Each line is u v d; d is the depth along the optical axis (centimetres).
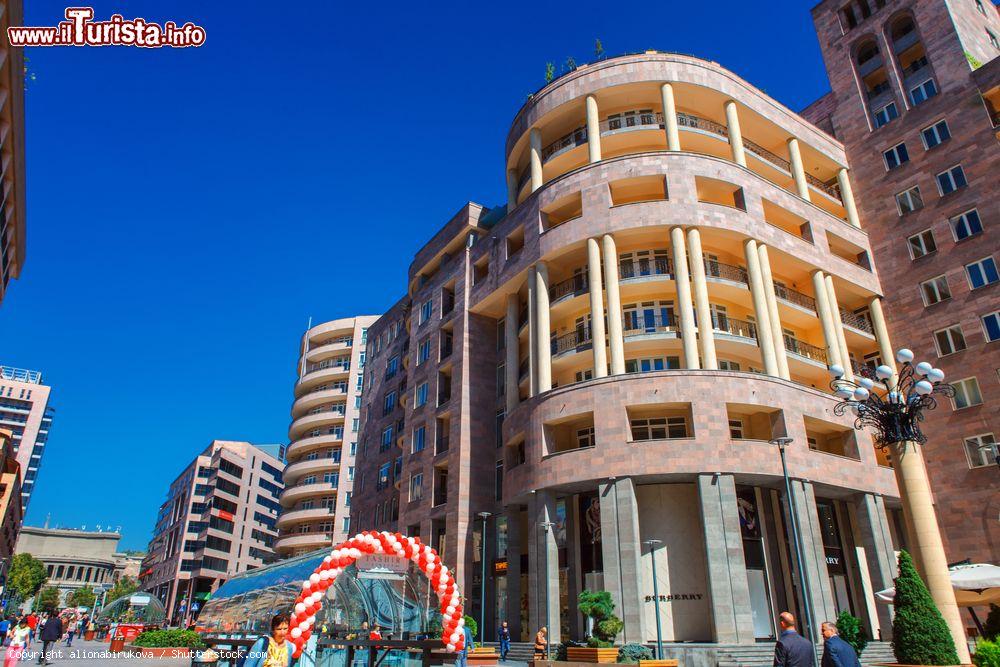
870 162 4216
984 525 3189
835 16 4638
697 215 3325
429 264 5169
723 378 2981
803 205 3812
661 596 2853
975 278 3550
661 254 3459
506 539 3653
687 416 3016
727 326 3447
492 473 4016
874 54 4425
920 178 3925
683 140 3812
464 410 4078
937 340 3631
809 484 2955
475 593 3684
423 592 2186
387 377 5681
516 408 3484
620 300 3378
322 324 8700
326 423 8062
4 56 2472
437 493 4181
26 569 10844
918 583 1631
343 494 7556
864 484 3184
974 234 3606
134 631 3800
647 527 2973
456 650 1378
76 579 15750
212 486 9312
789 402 3075
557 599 2919
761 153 4159
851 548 3303
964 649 1686
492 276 4131
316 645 1420
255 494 10375
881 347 3853
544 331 3478
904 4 4219
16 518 8119
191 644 3091
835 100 4544
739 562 2662
